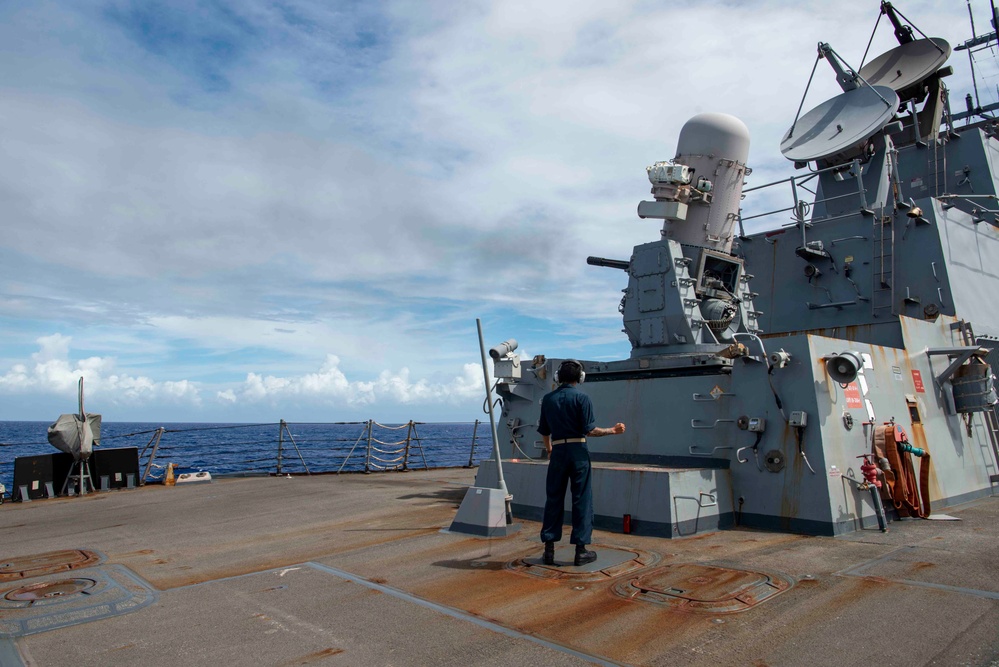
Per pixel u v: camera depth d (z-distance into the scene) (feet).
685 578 15.53
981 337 31.42
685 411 25.11
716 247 29.12
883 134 37.63
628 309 28.76
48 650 11.75
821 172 34.99
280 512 28.48
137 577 16.98
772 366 22.43
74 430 38.29
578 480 17.08
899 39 41.96
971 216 34.73
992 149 38.27
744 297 30.01
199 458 116.67
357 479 45.19
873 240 33.76
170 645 11.92
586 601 14.03
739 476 23.03
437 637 12.07
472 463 59.36
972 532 20.80
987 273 34.47
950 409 29.04
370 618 13.20
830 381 22.41
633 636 11.91
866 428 23.38
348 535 22.31
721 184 29.07
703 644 11.44
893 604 13.23
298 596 14.85
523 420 31.14
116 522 26.86
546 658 11.01
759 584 14.88
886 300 32.89
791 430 22.04
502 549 19.36
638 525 21.36
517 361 25.54
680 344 27.20
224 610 13.94
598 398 28.09
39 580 16.79
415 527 23.49
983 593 13.79
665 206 28.48
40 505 34.37
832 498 20.86
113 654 11.53
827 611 12.95
